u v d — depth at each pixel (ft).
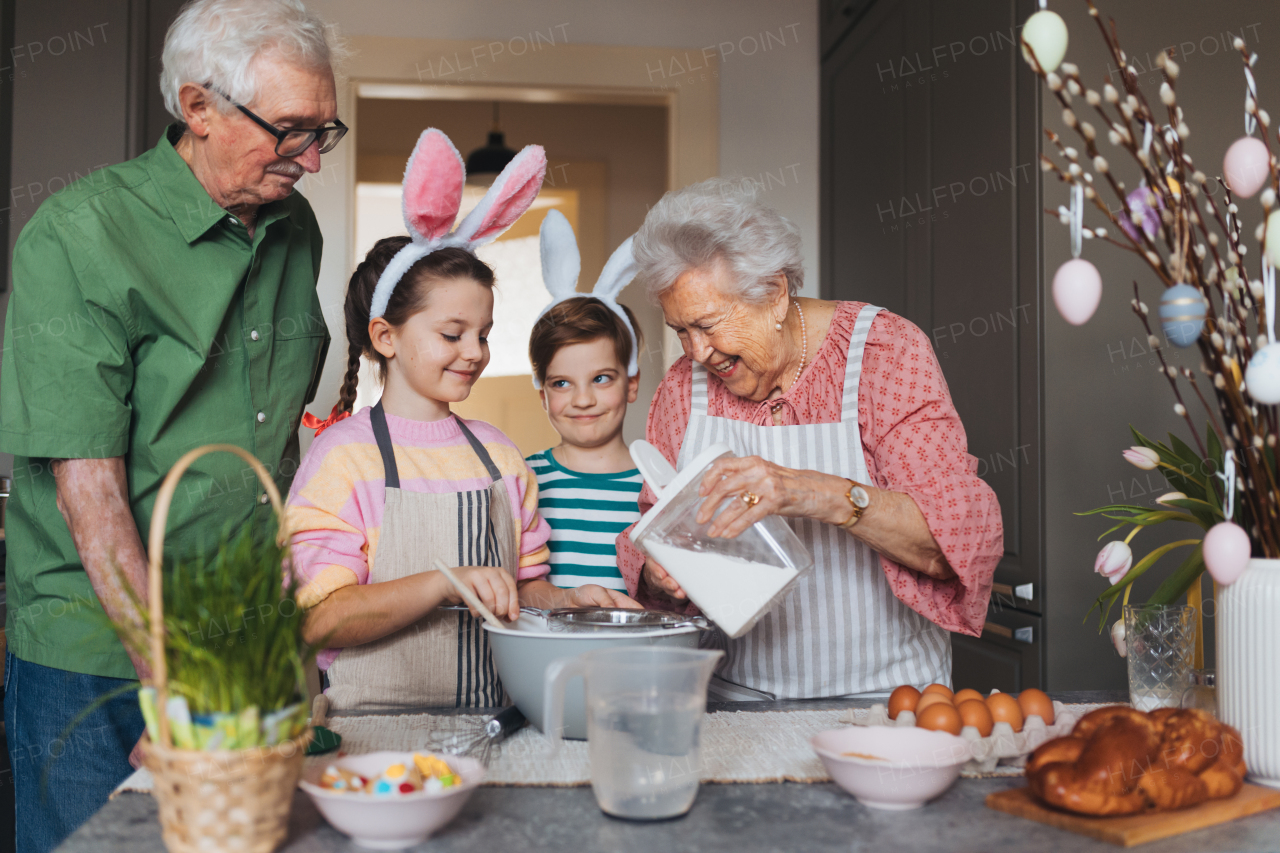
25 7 7.50
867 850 2.18
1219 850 2.17
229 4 3.72
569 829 2.30
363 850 2.18
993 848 2.18
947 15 7.61
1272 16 6.46
